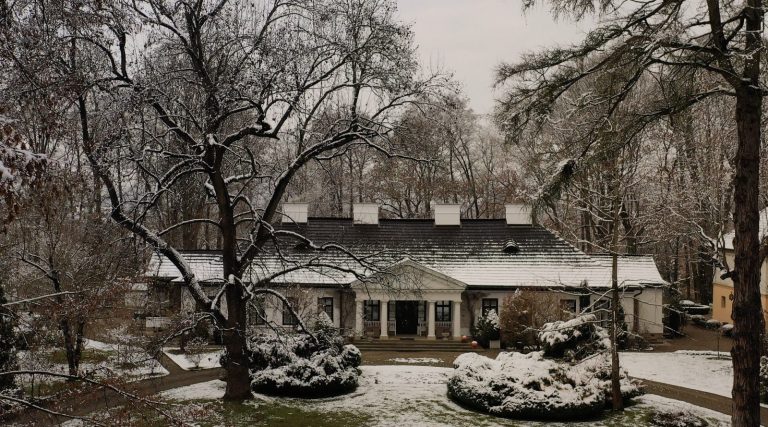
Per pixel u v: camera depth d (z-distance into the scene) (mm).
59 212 22000
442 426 22234
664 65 12922
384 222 43781
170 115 21672
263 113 21719
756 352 13828
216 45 22203
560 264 40656
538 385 23656
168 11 20672
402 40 22281
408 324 40750
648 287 38844
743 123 13688
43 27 12023
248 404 24000
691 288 58062
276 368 26469
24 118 12219
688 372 31094
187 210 41281
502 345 37812
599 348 26250
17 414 13070
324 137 24688
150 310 26312
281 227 42562
